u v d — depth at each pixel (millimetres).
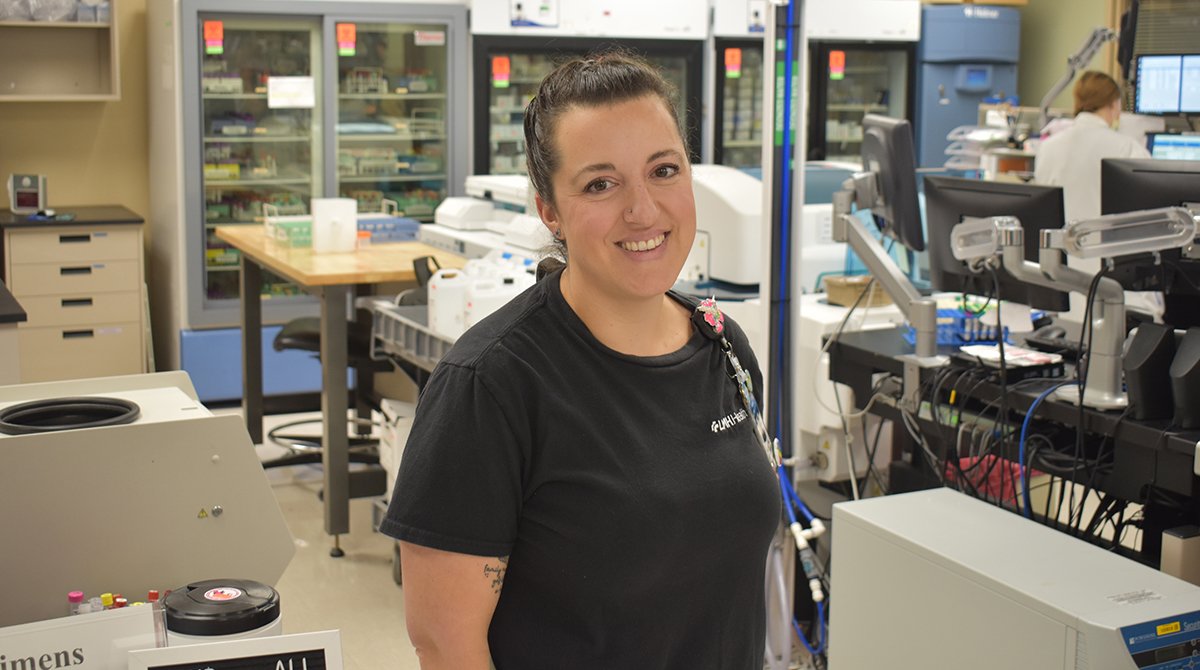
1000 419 2857
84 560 1616
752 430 1400
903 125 3131
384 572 4031
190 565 1692
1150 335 2555
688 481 1292
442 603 1253
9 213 5953
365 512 4648
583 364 1296
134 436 1615
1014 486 3082
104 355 5910
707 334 1416
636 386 1313
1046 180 5320
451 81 6316
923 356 3082
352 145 6609
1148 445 2502
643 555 1262
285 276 4461
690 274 4207
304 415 6043
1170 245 2475
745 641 1397
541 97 1330
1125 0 6992
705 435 1335
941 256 3209
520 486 1263
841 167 4785
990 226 2768
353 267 4363
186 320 5973
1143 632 2084
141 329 5957
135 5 6348
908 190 3174
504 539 1256
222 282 6383
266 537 1737
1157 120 5207
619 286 1285
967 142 6410
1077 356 2908
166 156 6059
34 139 6285
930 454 3109
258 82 6227
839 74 7125
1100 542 2857
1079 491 3725
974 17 7234
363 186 6758
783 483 3164
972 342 3270
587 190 1274
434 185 6848
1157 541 2727
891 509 2682
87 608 1536
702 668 1349
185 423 1649
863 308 3689
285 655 1369
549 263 1465
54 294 5758
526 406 1257
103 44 6301
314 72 6191
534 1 6309
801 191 3082
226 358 6051
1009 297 3043
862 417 3543
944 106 7316
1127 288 2752
